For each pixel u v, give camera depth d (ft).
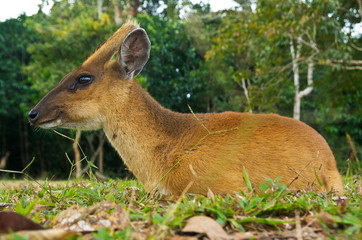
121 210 1.67
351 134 11.47
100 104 2.71
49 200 2.41
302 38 8.38
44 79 10.14
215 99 12.89
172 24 11.84
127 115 2.67
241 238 1.45
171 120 2.62
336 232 1.54
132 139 2.64
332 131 11.68
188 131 2.52
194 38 12.23
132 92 2.70
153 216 1.69
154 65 11.35
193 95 12.68
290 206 1.76
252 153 2.36
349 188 2.83
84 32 9.74
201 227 1.48
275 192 2.04
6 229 1.47
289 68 8.87
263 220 1.58
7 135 13.05
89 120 2.73
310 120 12.23
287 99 11.90
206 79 12.82
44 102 2.73
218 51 8.57
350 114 11.43
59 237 1.34
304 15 7.17
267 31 7.54
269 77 9.36
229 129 2.38
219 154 2.37
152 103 2.71
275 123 2.47
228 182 2.32
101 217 1.64
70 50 9.86
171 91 12.15
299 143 2.40
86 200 2.33
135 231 1.51
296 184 2.32
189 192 2.38
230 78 12.10
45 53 10.36
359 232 1.45
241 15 8.18
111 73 2.73
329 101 9.46
